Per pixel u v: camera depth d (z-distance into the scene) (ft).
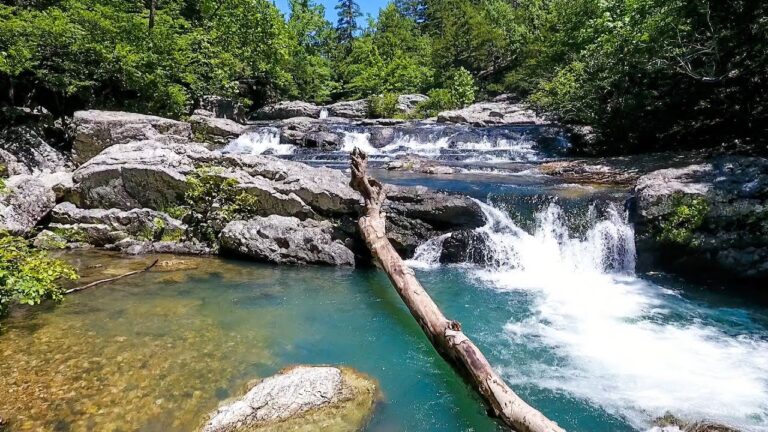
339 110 102.89
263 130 66.33
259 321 20.20
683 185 28.07
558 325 21.16
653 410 14.66
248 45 85.15
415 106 106.83
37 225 29.68
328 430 13.05
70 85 47.14
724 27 36.63
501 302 23.81
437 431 13.51
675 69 41.60
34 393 13.91
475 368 15.23
